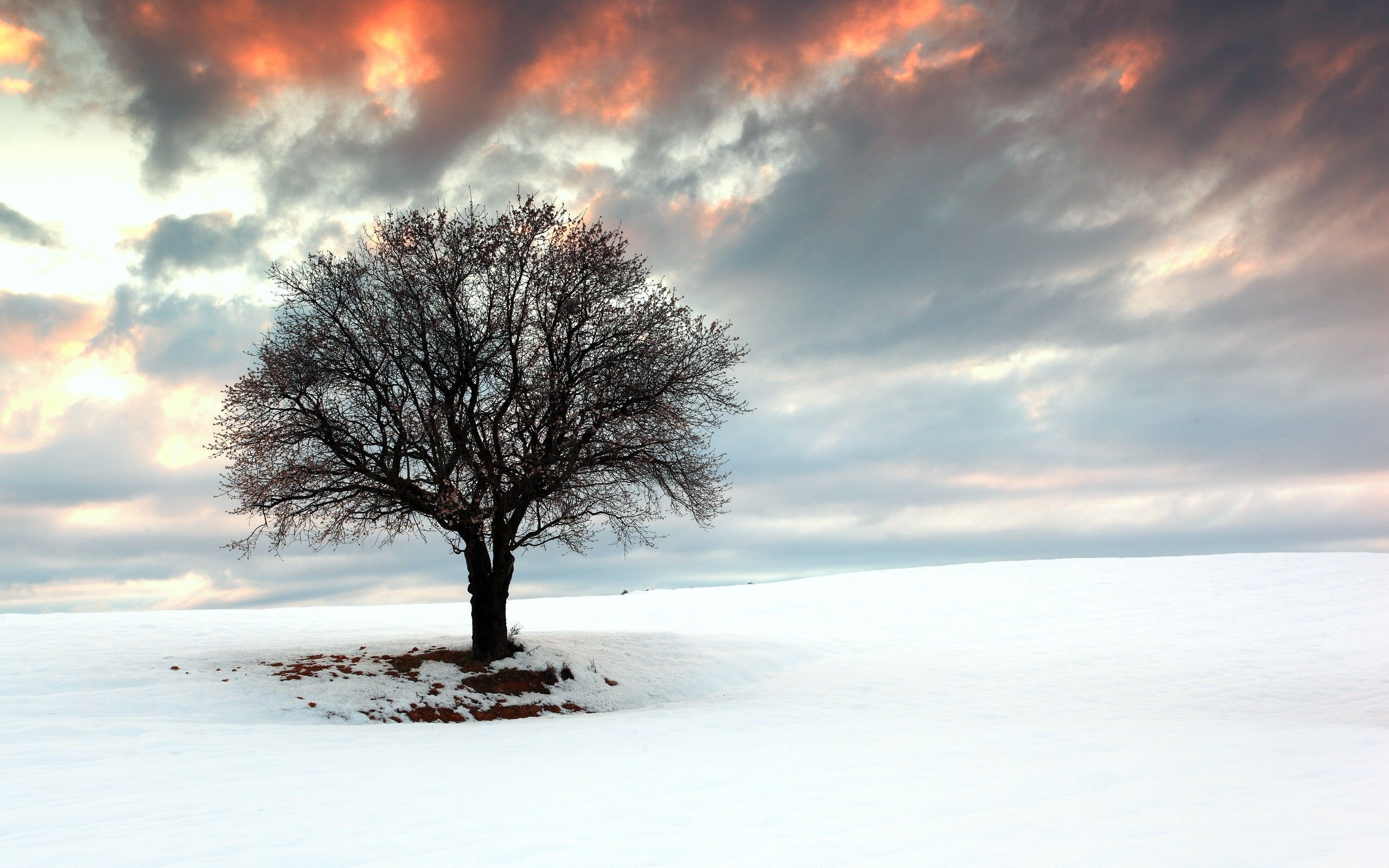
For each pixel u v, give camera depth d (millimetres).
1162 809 7660
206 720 16250
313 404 20984
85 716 15773
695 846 6566
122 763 11547
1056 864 5828
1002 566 47625
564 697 20109
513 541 22156
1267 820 7051
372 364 21516
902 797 8500
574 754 12250
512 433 21156
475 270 21875
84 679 18438
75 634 26312
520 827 7359
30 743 13117
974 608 36844
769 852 6312
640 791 9109
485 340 21391
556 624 34406
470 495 20953
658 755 12039
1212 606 34844
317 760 11750
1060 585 41094
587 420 21219
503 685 20078
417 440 21266
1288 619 31641
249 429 20766
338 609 39250
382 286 21953
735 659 24984
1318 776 9266
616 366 21578
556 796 8859
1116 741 12703
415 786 9641
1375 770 9523
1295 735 13078
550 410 20922
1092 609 35375
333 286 21859
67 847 6969
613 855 6324
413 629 29875
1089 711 17266
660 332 22109
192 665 20359
